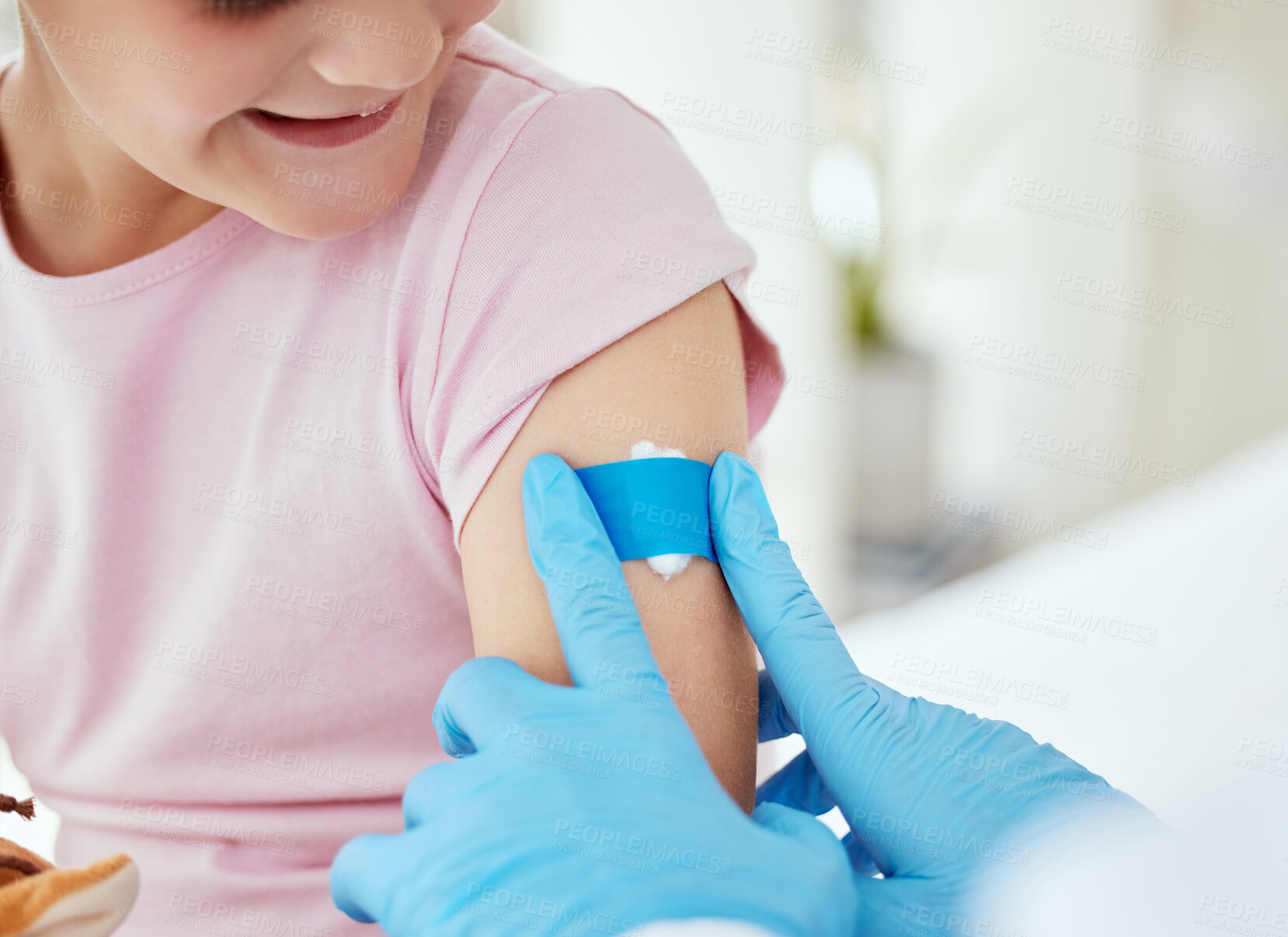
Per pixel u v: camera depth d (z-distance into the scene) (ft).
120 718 2.25
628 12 6.84
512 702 1.95
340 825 2.23
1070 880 1.94
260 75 1.82
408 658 2.20
